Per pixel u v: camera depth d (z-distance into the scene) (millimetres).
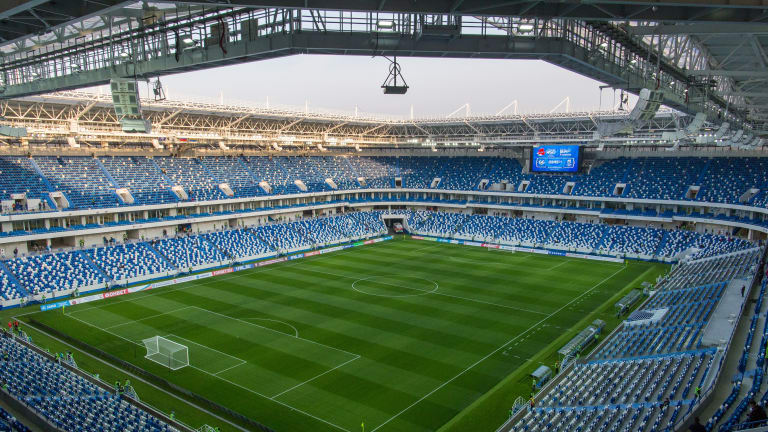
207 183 82500
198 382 34531
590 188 85688
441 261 73000
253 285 59688
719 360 27969
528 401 31422
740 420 20094
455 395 32906
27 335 43438
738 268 50375
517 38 25469
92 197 68125
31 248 62531
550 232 83812
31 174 67438
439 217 97938
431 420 29922
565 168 88500
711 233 72188
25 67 42594
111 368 37031
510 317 47938
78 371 35969
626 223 83062
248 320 47062
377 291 56781
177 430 27234
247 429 29141
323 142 98562
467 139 100000
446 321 46750
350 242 87188
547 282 60781
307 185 94375
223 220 81500
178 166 83938
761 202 65688
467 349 40219
